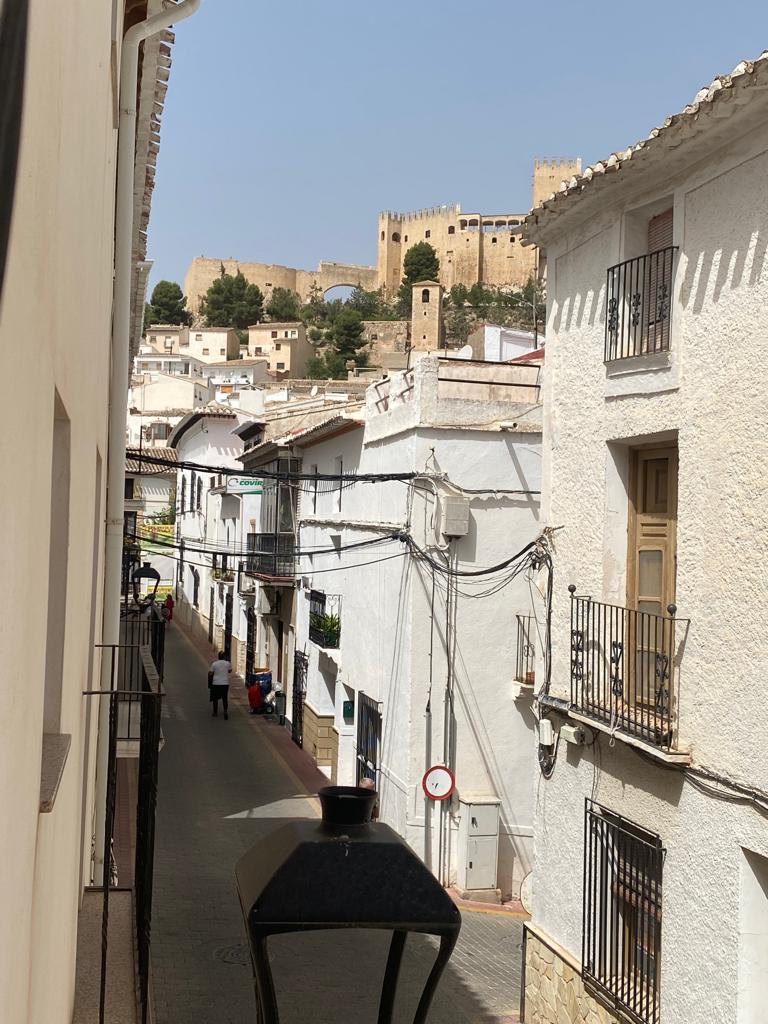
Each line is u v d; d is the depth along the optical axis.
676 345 8.68
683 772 8.24
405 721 16.48
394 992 3.43
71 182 3.54
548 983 10.29
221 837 17.47
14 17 2.04
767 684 7.36
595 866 9.48
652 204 9.19
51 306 2.87
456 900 15.59
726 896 7.65
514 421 16.72
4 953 2.21
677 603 8.54
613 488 9.72
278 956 12.77
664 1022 8.33
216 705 29.02
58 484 3.91
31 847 2.71
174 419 62.41
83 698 5.17
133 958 5.86
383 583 18.20
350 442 21.53
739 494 7.78
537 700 10.91
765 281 7.57
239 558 34.41
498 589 16.53
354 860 2.81
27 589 2.44
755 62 7.07
